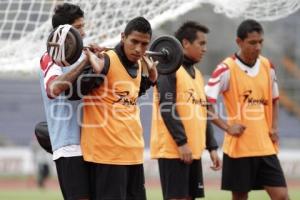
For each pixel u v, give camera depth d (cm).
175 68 1628
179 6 2130
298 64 7062
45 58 1568
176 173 1944
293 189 5288
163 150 1953
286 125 6962
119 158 1559
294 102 7025
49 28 2117
